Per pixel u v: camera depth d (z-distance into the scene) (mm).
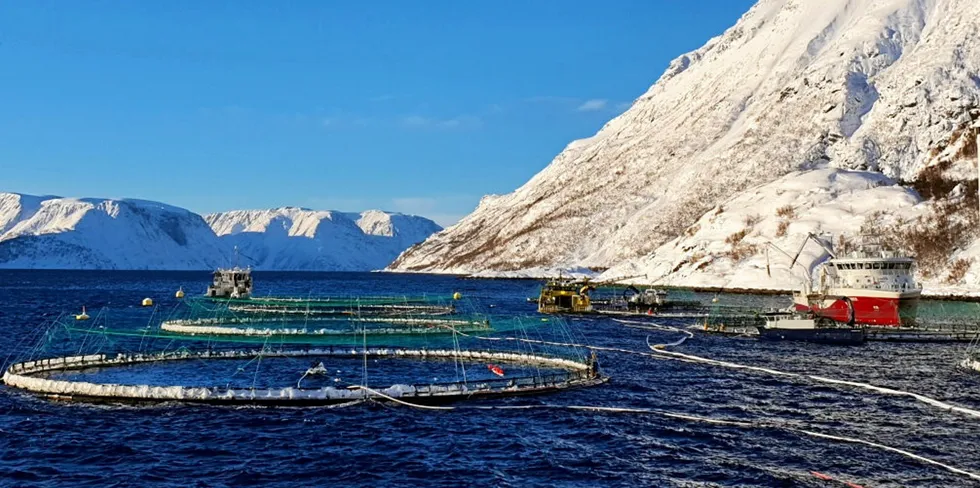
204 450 41250
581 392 56719
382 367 67812
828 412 51312
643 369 68500
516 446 42438
